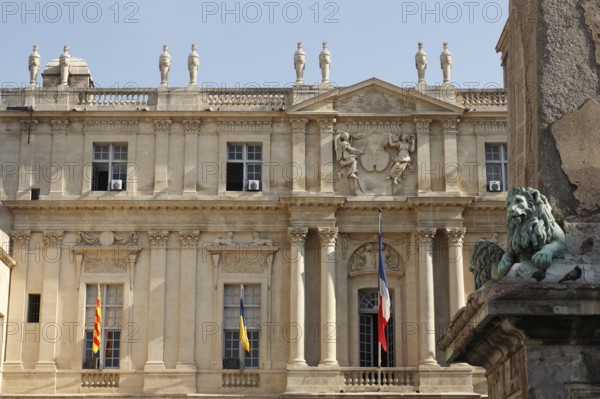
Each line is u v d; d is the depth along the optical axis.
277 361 57.62
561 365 10.67
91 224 59.03
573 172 11.70
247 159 60.38
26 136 60.19
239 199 58.84
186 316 57.94
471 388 56.38
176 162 59.94
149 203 58.75
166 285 58.41
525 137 12.36
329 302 57.56
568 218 11.54
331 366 56.59
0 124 60.34
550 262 10.88
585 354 10.68
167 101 60.66
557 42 12.15
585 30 12.14
